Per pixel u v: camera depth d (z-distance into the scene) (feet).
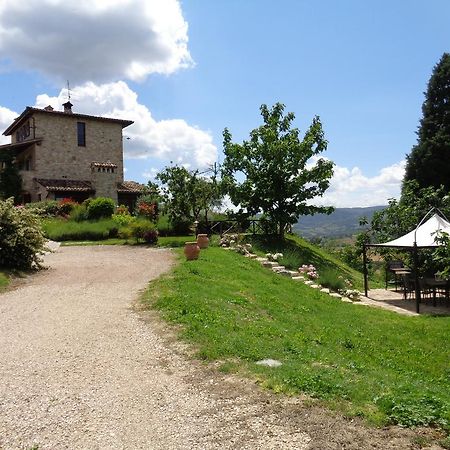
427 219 55.06
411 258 62.75
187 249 53.36
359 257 84.94
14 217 49.14
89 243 77.97
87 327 27.63
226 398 17.08
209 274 45.09
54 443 14.19
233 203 78.48
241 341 24.20
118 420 15.66
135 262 55.36
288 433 14.15
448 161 103.50
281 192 76.38
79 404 17.03
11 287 41.14
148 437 14.43
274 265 58.80
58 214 96.22
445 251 42.68
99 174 115.44
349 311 42.80
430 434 13.76
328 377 18.75
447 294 50.62
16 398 17.65
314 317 37.88
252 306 35.83
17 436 14.66
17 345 24.49
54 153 118.32
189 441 14.03
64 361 21.84
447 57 111.65
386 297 54.03
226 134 79.61
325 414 15.33
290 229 90.58
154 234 76.33
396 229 72.13
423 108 113.60
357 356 27.94
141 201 102.53
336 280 55.72
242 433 14.33
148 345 23.98
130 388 18.47
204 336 24.97
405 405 15.46
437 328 37.40
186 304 31.48
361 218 76.02
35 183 114.83
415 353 31.32
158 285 38.88
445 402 15.90
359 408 15.65
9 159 114.62
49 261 56.95
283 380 18.37
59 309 32.50
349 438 13.66
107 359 22.02
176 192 82.53
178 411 16.19
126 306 32.83
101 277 45.37
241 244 68.80
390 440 13.50
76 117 121.60
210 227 85.87
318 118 77.10
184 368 20.59
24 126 125.80
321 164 76.89
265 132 76.59
